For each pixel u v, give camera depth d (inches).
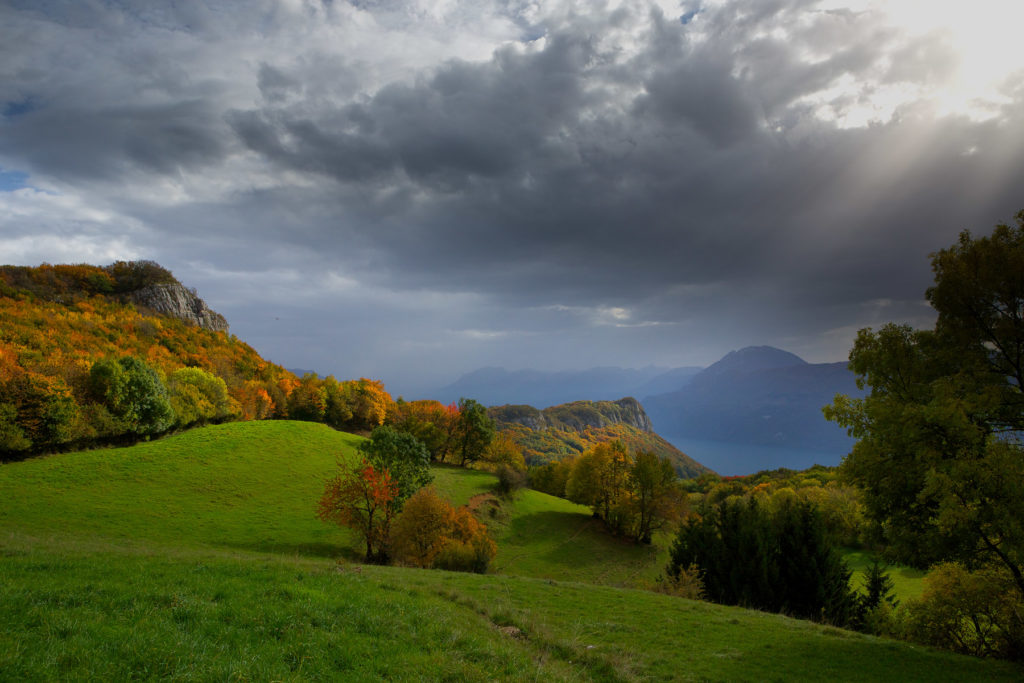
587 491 2967.5
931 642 882.8
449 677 365.7
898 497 828.0
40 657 291.9
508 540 2385.6
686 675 555.8
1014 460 705.0
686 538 1770.4
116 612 393.4
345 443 3139.8
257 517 1909.4
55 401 2135.8
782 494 3029.0
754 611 1016.2
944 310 908.6
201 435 2805.1
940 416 756.0
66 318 4052.7
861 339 1007.0
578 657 530.9
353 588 601.0
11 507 1553.9
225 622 411.2
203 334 5536.4
